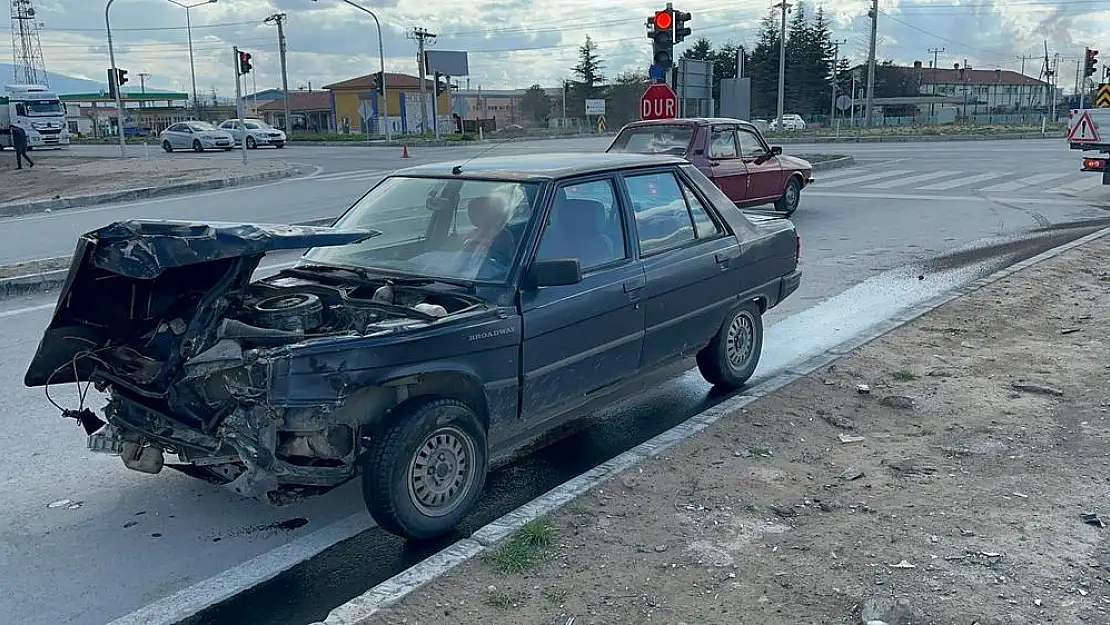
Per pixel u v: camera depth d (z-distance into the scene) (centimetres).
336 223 554
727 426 548
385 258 507
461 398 449
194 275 432
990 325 793
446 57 7831
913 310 847
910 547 392
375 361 397
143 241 411
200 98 12419
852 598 354
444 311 433
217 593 392
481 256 476
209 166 3012
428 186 534
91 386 686
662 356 563
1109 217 1480
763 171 1505
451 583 368
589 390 513
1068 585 359
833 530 411
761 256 644
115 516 466
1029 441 517
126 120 8562
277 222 1584
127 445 441
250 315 430
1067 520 413
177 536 444
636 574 376
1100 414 551
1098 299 880
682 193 594
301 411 386
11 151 4719
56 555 425
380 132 6350
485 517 462
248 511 471
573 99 9762
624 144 1480
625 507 437
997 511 425
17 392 669
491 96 10875
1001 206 1645
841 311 896
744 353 652
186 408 412
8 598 388
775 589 363
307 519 462
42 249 1352
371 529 450
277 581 402
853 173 2347
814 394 613
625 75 9800
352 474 414
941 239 1311
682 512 432
